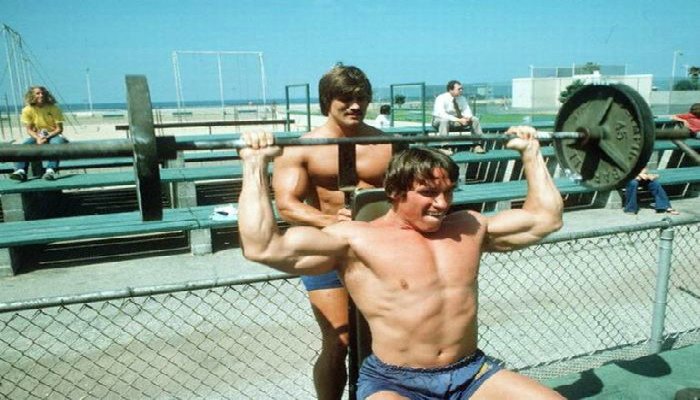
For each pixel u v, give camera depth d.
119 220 6.72
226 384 3.54
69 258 6.58
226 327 4.36
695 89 24.64
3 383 3.52
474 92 25.47
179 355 3.91
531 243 2.32
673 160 11.67
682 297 4.96
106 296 2.33
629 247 6.45
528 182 2.33
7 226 6.45
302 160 2.63
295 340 4.14
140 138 1.70
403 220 2.13
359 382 2.18
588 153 2.60
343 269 2.13
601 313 4.58
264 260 1.87
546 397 2.02
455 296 2.09
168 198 9.83
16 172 7.72
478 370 2.15
